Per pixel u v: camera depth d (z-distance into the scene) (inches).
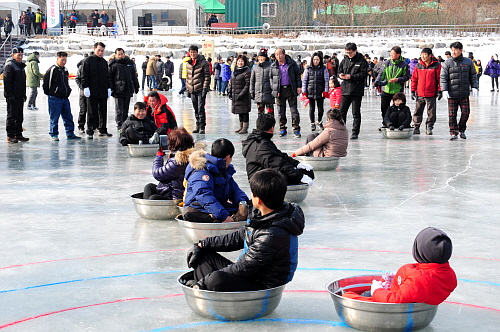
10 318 145.3
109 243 209.0
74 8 2030.0
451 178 326.3
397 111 514.0
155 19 1975.9
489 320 144.9
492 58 1189.7
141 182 318.7
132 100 995.3
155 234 220.1
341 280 148.5
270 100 523.8
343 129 357.7
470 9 2036.2
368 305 133.5
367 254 194.7
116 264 186.4
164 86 1278.3
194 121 665.6
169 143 243.0
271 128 261.6
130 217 246.4
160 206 237.9
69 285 167.9
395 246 203.3
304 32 1946.4
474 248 201.8
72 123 503.2
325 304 154.3
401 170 352.2
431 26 1951.3
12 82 472.4
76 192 294.5
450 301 156.9
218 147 212.2
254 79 525.0
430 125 528.4
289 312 149.1
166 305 153.4
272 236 141.9
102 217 246.4
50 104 489.1
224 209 200.4
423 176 332.5
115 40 1781.5
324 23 2039.9
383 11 2039.9
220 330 138.0
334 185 309.1
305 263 186.1
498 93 1169.4
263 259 141.8
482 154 413.1
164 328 139.2
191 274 157.6
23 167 366.6
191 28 1957.4
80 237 216.7
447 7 2032.5
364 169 356.8
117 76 523.8
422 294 131.5
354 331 137.6
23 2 1895.9
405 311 132.6
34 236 218.2
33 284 168.9
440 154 414.3
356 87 491.8
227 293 139.2
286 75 507.2
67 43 1763.0
